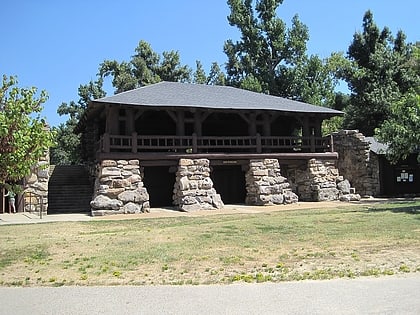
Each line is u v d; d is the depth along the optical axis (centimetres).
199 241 1130
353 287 656
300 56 4816
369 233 1182
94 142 2653
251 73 4834
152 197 2575
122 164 2102
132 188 2077
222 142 2730
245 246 1041
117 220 1739
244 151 2744
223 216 1795
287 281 706
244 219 1638
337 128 4844
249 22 4844
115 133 2192
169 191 2619
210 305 584
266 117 2505
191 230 1354
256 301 596
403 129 1777
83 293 661
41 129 1032
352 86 4775
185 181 2166
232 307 572
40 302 619
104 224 1603
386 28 4744
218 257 917
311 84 4747
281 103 2608
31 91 1031
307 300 596
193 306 581
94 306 593
